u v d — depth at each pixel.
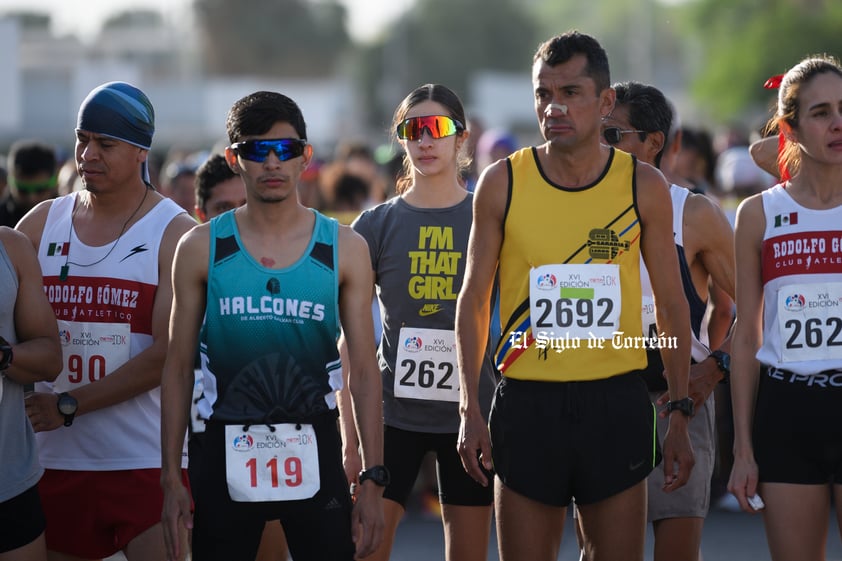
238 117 12.69
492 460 13.27
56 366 13.84
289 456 12.70
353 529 12.84
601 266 12.80
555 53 12.61
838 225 13.58
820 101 13.45
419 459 16.78
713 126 154.00
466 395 13.38
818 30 144.12
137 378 14.54
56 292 14.89
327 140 109.44
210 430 12.89
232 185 18.19
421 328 16.56
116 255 14.85
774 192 13.98
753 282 14.06
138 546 14.71
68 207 15.34
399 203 16.95
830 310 13.52
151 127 15.06
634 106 16.08
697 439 15.50
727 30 159.75
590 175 12.91
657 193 12.90
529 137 118.00
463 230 16.62
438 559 22.28
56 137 82.69
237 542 12.78
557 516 13.16
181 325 12.95
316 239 12.92
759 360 13.91
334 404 13.05
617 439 12.77
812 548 13.63
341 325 13.44
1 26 51.25
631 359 12.92
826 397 13.48
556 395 12.80
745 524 25.17
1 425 13.20
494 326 22.38
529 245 12.85
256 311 12.73
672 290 13.21
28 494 13.40
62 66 103.31
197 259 12.88
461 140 16.97
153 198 15.23
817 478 13.60
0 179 24.94
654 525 15.61
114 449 14.70
